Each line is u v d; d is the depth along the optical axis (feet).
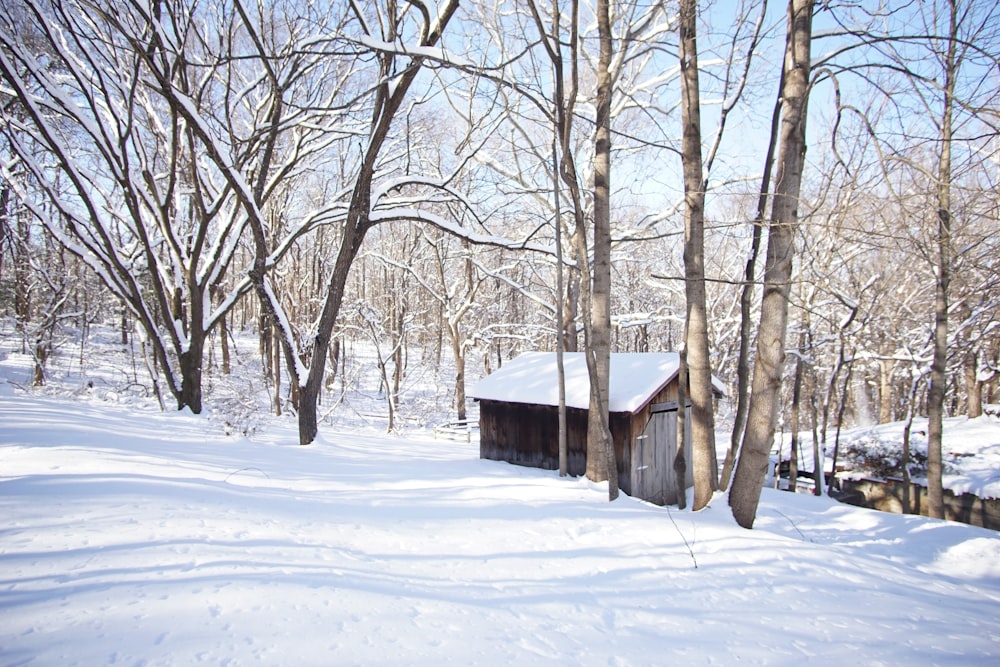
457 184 66.90
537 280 78.84
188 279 48.34
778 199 24.75
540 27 26.32
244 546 17.44
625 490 34.91
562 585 17.44
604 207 31.50
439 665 12.00
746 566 20.34
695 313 29.17
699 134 29.55
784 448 66.90
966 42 20.38
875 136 20.85
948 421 63.62
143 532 17.42
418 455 41.65
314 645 12.19
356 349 152.56
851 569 21.48
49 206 75.25
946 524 34.65
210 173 54.95
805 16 24.32
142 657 11.02
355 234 41.45
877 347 65.72
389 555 18.62
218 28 43.55
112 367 92.84
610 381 37.52
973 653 14.94
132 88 39.45
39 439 28.53
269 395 85.81
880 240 29.86
